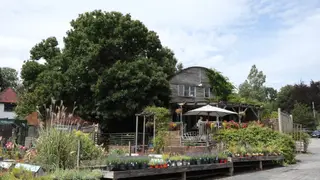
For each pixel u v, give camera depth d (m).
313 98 63.88
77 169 8.05
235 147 14.23
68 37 29.27
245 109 27.88
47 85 28.33
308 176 11.25
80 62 26.73
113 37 28.16
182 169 10.41
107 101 25.80
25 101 30.81
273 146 15.92
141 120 28.48
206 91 32.91
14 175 6.71
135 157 9.61
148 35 30.14
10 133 19.86
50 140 8.34
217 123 19.52
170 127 22.22
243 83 66.69
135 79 25.92
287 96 69.12
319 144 30.72
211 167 11.52
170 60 33.62
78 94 28.12
